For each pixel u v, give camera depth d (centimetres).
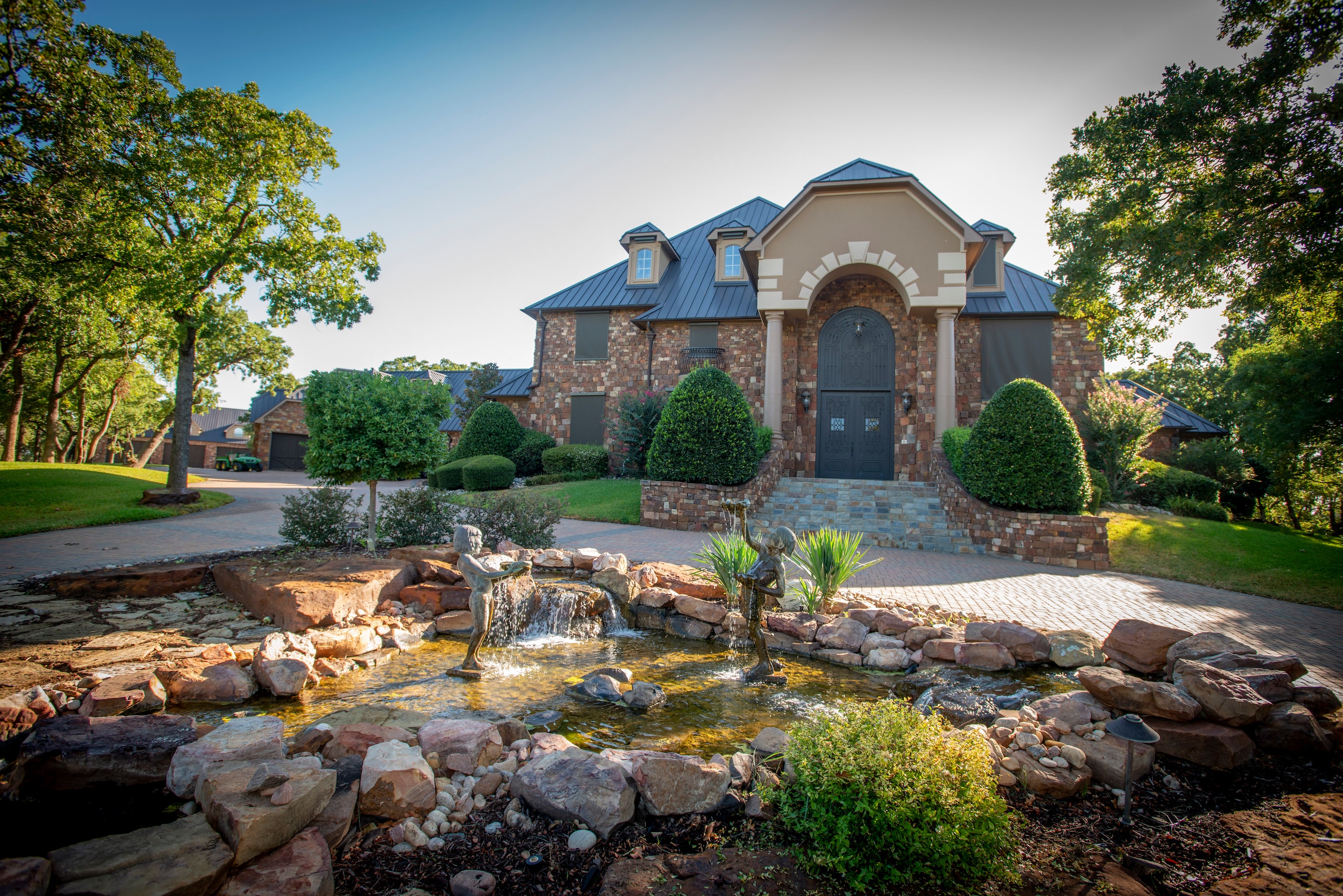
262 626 681
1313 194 1230
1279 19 1234
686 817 342
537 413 2512
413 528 1041
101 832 321
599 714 523
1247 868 306
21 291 2027
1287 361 1689
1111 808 365
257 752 369
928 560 1257
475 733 396
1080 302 1591
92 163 1388
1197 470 2172
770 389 1823
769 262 1848
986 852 293
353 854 303
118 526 1368
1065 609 872
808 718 516
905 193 1786
